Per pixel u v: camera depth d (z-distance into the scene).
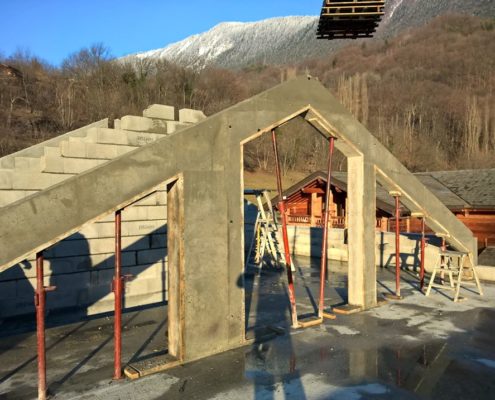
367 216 8.57
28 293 8.40
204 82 58.66
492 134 54.59
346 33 10.26
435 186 19.05
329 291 10.48
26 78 42.06
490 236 16.41
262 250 12.88
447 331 7.27
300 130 51.97
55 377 5.49
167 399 4.89
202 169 6.09
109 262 9.45
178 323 5.91
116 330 5.45
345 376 5.50
